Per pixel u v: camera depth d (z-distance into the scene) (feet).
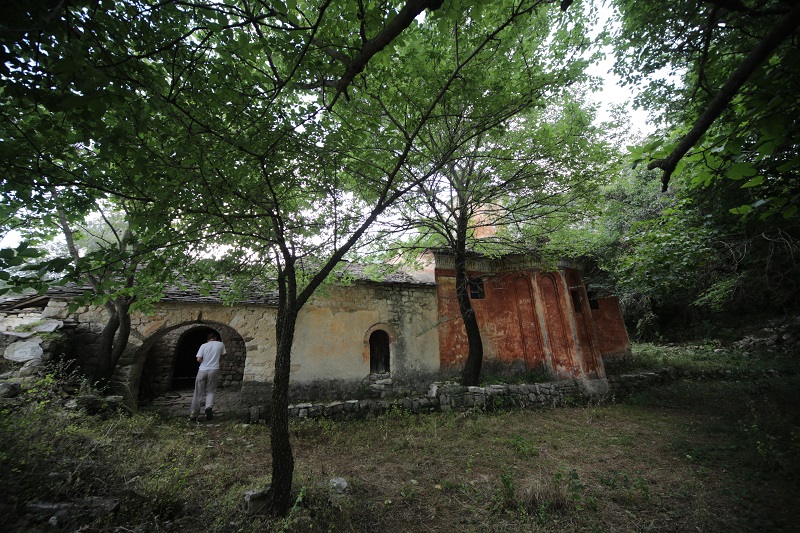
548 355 34.47
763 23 10.25
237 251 17.63
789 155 12.13
